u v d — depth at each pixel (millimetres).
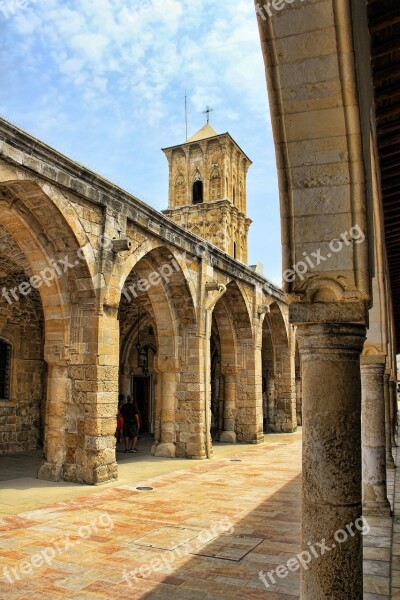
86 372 11578
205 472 13109
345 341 3994
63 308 11797
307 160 3812
